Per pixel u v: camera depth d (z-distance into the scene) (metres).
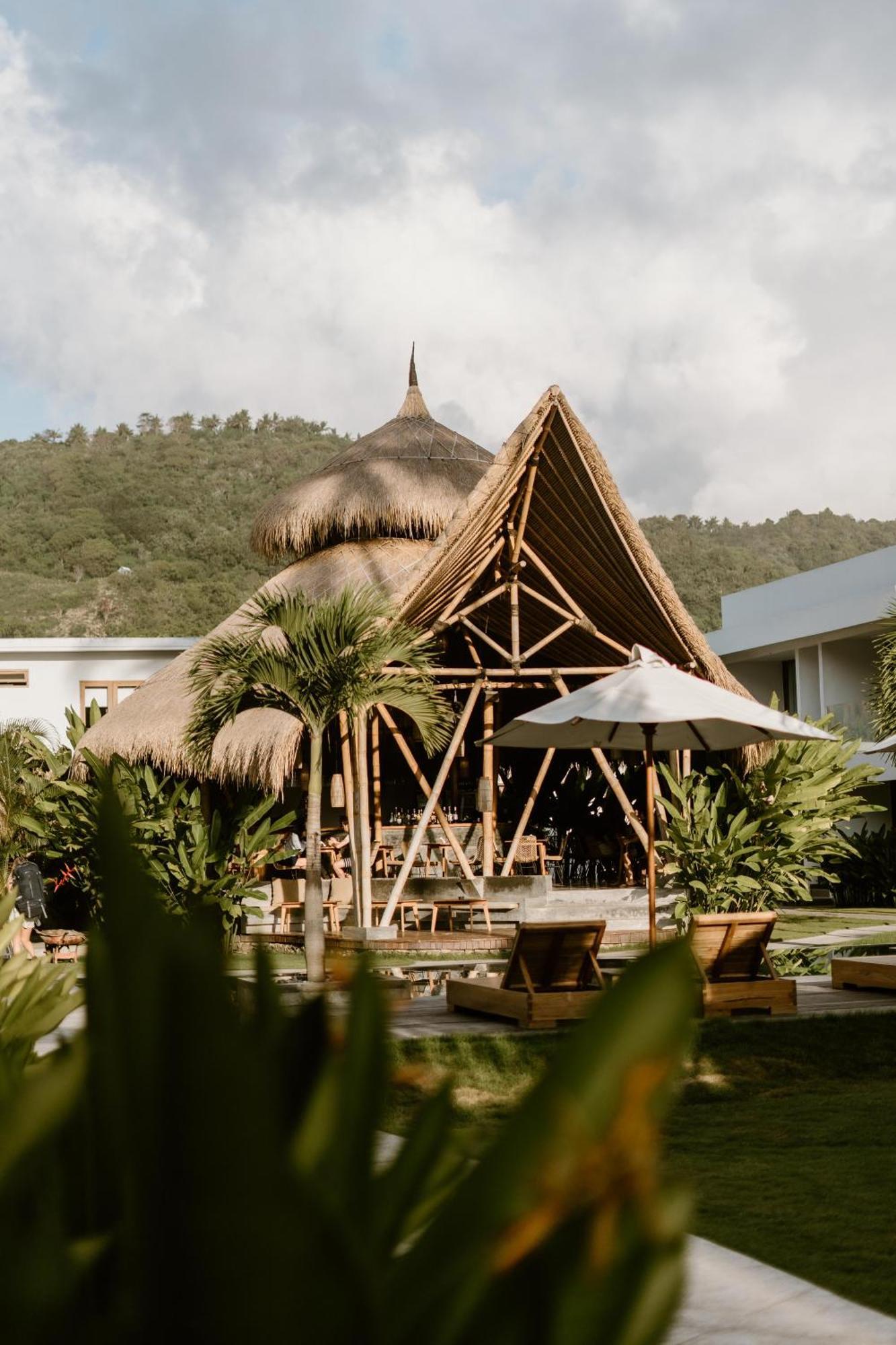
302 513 21.44
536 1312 0.64
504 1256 0.65
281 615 12.78
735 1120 7.72
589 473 16.89
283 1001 0.75
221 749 17.52
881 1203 5.65
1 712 29.80
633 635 19.59
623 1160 0.63
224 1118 0.58
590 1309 0.64
